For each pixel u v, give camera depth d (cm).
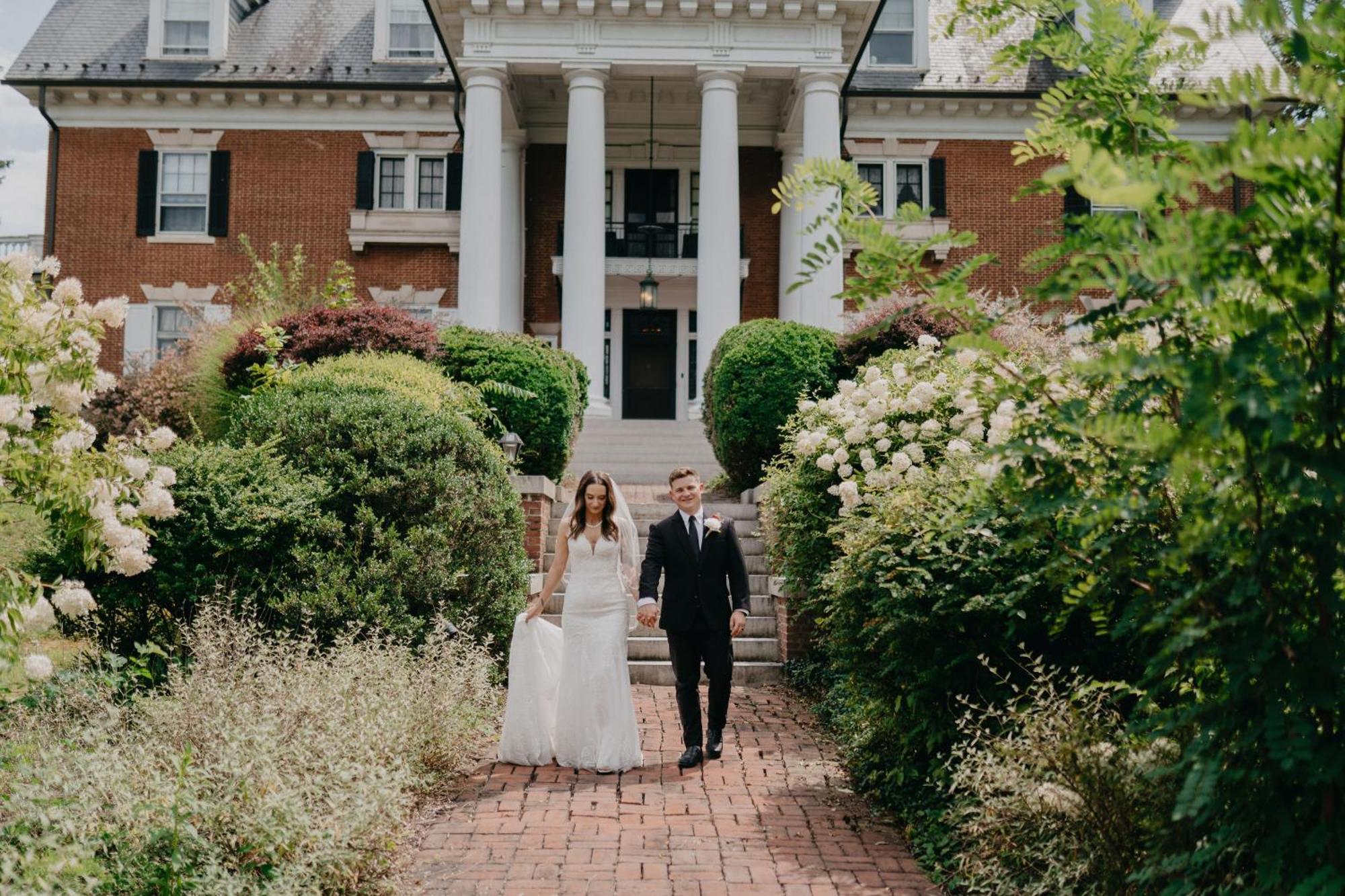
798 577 885
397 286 2320
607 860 506
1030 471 341
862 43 2020
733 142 1942
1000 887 426
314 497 793
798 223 2148
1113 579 360
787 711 828
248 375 1293
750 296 2386
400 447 842
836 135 1938
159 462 752
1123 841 385
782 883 480
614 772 659
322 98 2328
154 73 2339
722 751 710
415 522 822
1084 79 365
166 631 727
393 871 486
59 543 686
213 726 506
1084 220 289
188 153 2361
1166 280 276
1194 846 341
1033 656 527
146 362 2186
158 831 411
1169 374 272
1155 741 374
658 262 2295
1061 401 364
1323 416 266
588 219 1922
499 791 619
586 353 1930
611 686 670
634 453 1753
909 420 822
